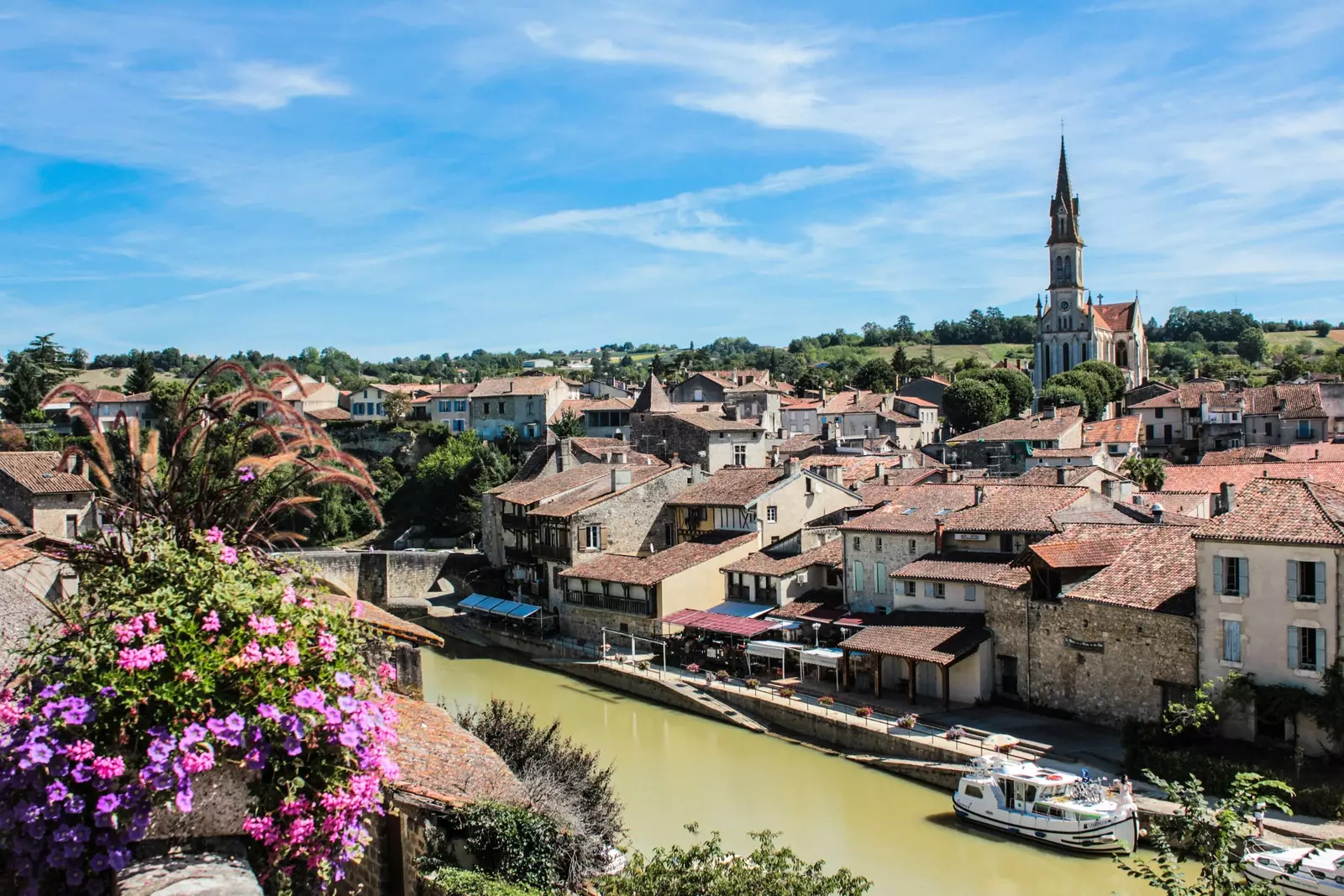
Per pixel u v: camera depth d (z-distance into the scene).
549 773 28.09
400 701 25.53
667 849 34.59
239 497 15.69
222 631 12.04
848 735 46.59
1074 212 193.00
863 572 58.91
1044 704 46.44
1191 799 17.67
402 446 130.50
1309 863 28.44
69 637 11.77
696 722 52.44
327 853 12.04
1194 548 43.91
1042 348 194.62
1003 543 53.09
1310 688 36.97
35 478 57.78
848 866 34.28
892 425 140.75
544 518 75.88
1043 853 35.03
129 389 147.00
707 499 73.19
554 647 66.88
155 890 10.48
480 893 17.84
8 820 10.43
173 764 10.83
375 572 85.44
